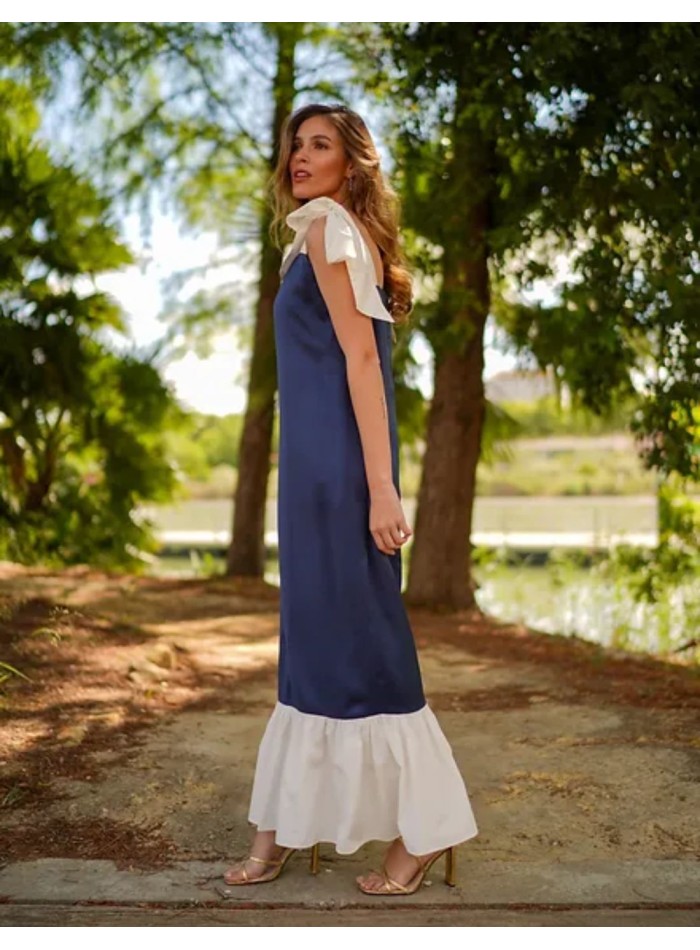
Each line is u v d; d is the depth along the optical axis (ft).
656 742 10.88
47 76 29.73
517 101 19.39
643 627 23.02
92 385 37.50
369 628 6.93
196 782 9.47
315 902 6.90
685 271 18.22
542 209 20.54
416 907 6.86
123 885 7.16
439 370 25.99
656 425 20.33
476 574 34.32
